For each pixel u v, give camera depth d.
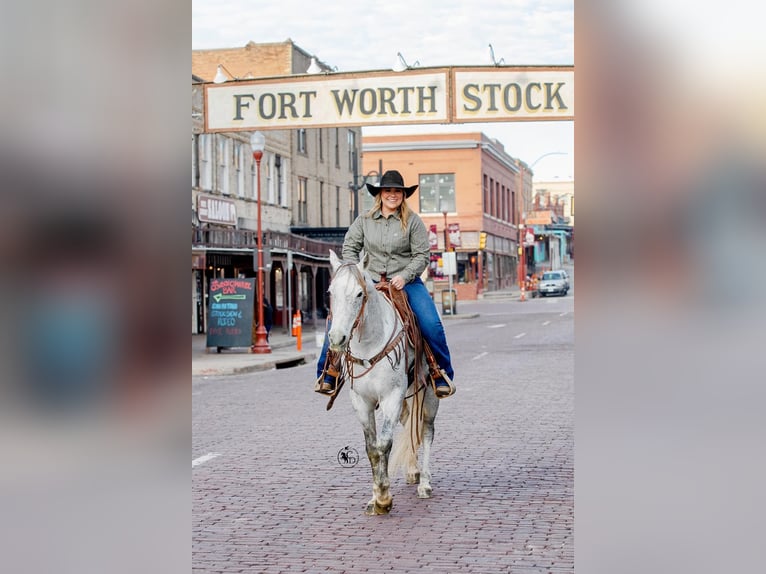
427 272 70.88
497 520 7.69
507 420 13.34
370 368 7.84
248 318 27.50
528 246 101.75
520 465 10.08
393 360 7.86
